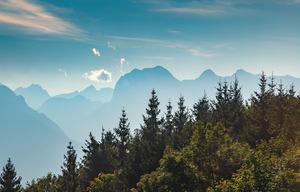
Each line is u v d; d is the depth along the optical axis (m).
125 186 41.19
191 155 24.23
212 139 23.09
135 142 48.47
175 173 23.14
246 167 18.14
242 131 40.53
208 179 23.12
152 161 43.47
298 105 37.41
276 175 15.73
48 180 50.59
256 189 15.58
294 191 14.32
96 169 54.84
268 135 34.34
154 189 25.11
